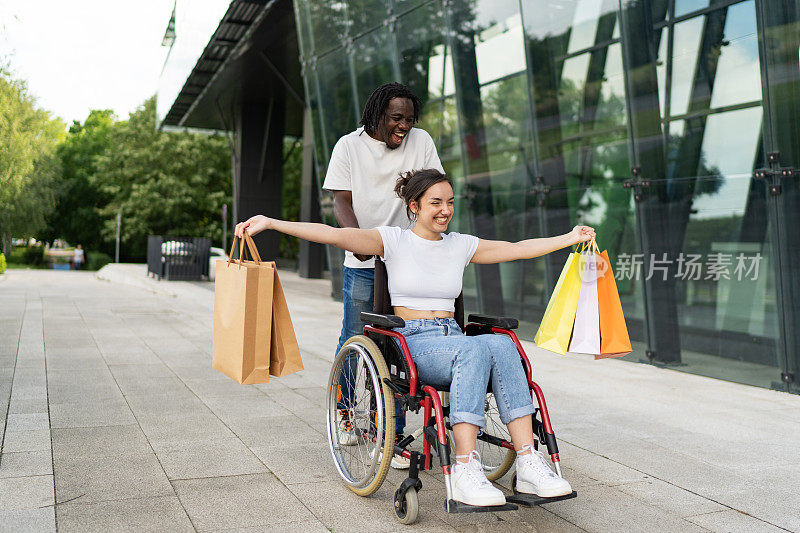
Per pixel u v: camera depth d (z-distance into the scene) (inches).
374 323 111.0
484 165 365.4
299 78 876.6
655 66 269.4
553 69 315.9
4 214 1245.7
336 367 125.3
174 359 247.6
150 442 141.9
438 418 98.0
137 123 1424.7
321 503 110.4
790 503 116.2
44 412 164.1
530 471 99.3
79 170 1727.4
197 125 1218.0
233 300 116.3
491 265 372.5
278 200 1072.2
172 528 97.5
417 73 397.1
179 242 723.4
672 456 143.3
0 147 1010.1
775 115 222.4
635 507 113.0
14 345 267.4
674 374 253.1
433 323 115.0
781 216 224.7
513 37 332.5
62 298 501.4
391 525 102.1
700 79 254.4
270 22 670.5
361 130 133.0
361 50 439.2
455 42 364.2
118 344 280.5
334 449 124.0
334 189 134.0
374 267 124.7
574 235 118.6
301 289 689.6
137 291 612.7
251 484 118.3
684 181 263.0
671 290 267.1
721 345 247.1
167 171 1419.8
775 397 212.7
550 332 115.8
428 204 115.9
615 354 116.5
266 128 1053.2
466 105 367.9
